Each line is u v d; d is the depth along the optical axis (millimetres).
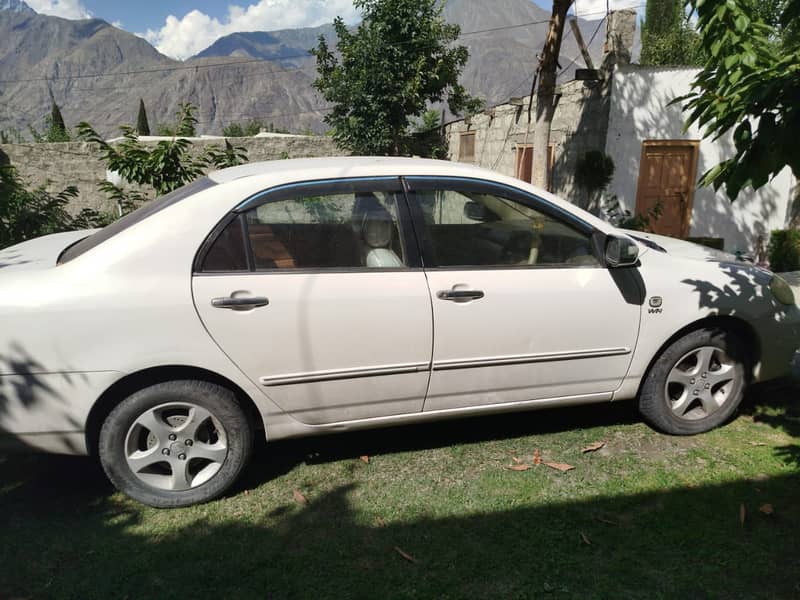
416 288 2977
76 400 2664
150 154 6855
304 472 3264
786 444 3510
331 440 3633
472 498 2986
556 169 11359
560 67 9719
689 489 3043
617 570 2461
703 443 3535
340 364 2934
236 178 2941
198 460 2982
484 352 3129
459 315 3041
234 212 2840
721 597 2305
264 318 2791
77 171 14641
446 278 3035
